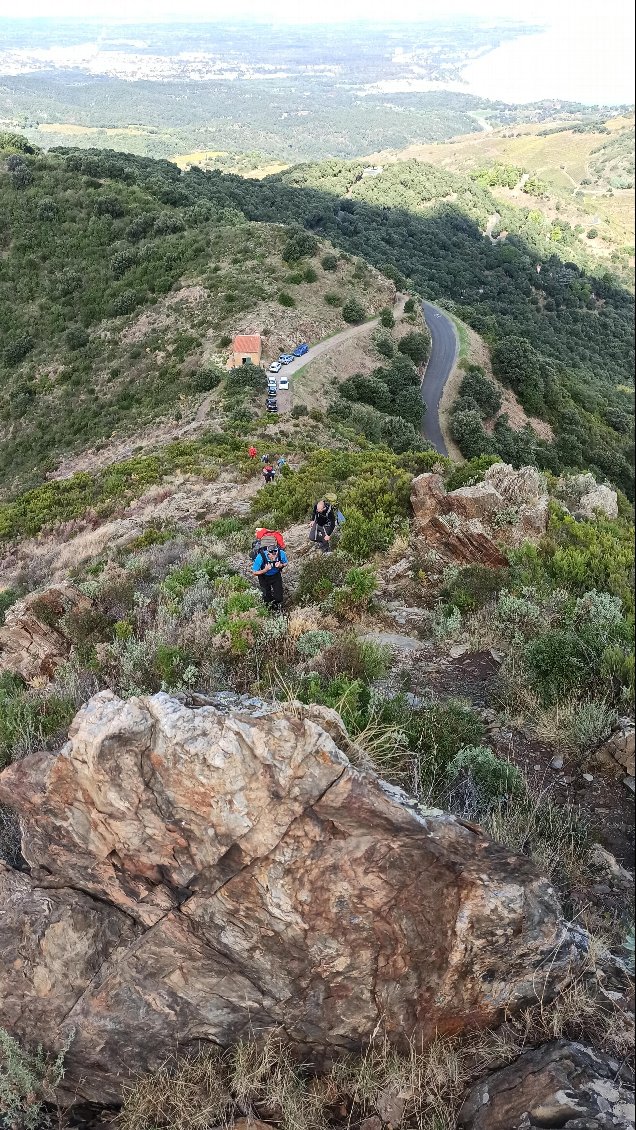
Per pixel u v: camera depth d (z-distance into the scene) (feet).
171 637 22.13
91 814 10.81
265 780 9.95
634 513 69.72
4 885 11.50
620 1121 7.96
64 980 10.37
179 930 10.15
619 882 11.84
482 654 20.83
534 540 29.94
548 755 15.55
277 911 9.69
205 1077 9.77
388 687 18.75
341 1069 9.45
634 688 16.52
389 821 9.79
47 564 54.70
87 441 172.65
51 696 20.54
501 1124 8.33
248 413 148.77
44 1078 10.14
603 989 9.53
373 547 30.63
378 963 9.55
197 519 53.62
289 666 19.47
